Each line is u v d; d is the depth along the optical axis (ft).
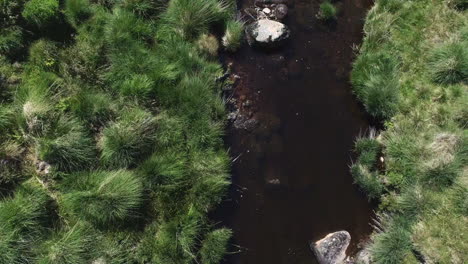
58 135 25.57
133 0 27.55
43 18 26.14
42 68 26.58
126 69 26.96
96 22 27.40
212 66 28.48
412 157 27.04
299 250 28.43
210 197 27.12
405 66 28.32
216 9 28.48
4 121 25.68
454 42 27.68
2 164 25.54
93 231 26.03
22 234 25.04
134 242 26.27
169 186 26.63
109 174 26.02
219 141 27.86
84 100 26.23
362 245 28.12
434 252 25.81
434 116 27.27
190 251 26.53
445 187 26.53
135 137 26.16
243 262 28.09
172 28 28.19
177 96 27.27
